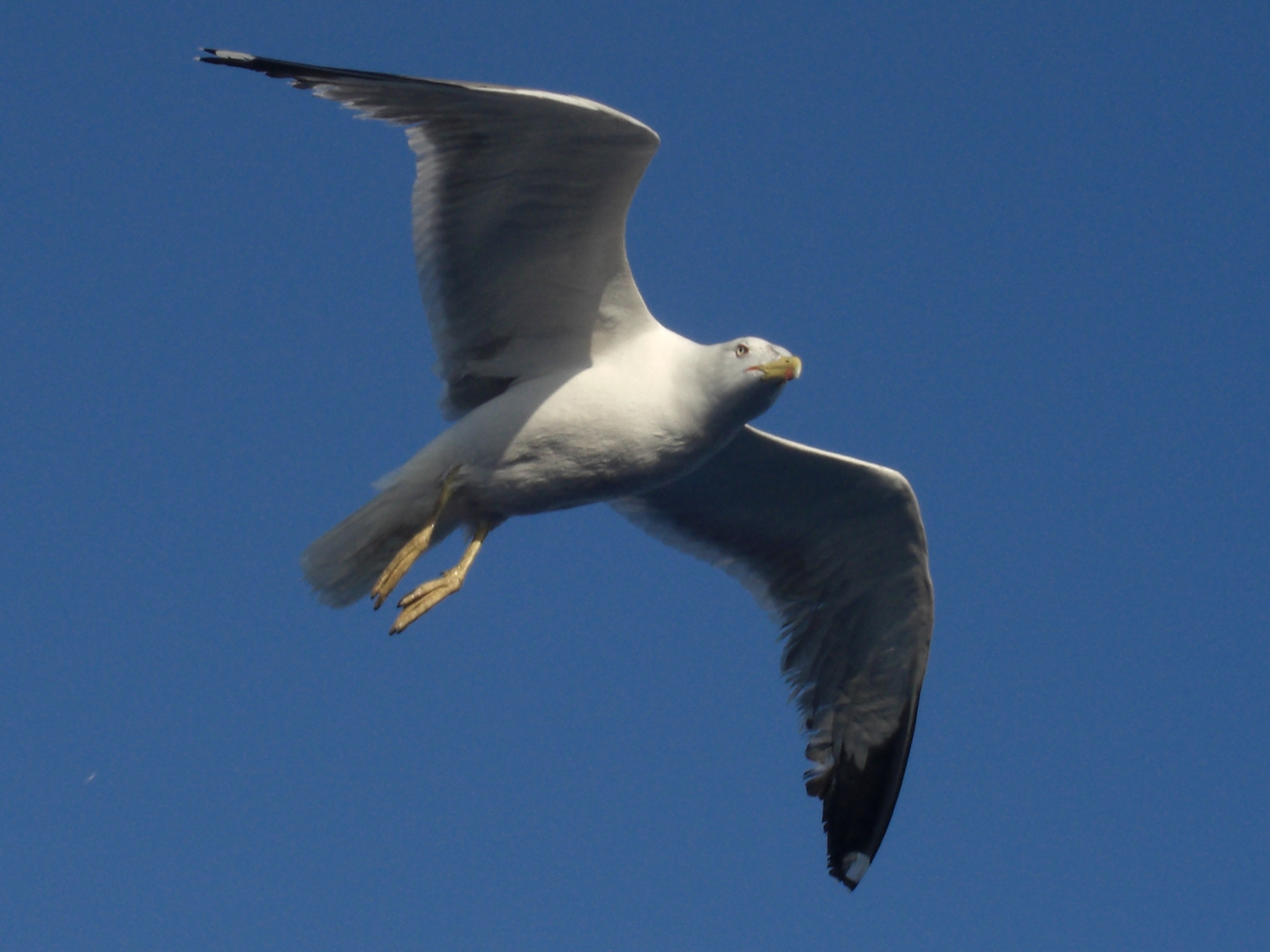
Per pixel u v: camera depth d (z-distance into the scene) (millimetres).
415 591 13469
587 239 13117
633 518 16531
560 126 12055
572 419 13422
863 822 16531
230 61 11711
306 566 13891
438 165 12828
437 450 13758
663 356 13562
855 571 16141
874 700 16562
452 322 13758
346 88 12117
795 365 13250
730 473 15672
